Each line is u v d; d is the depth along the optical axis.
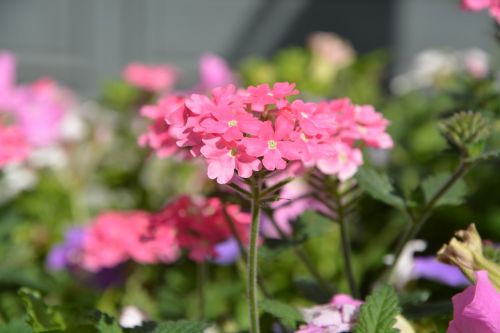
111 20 2.43
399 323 0.45
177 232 0.55
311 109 0.43
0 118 0.80
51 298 0.85
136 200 1.14
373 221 0.96
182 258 0.73
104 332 0.45
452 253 0.44
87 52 2.43
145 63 2.45
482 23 2.37
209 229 0.55
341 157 0.48
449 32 2.42
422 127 1.17
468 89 0.75
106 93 1.25
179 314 0.78
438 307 0.49
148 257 0.71
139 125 1.19
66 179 1.16
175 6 2.45
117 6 2.43
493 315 0.41
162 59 2.46
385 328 0.43
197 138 0.42
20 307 0.72
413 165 1.09
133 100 1.23
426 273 0.65
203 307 0.61
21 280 0.74
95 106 1.30
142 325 0.46
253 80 1.28
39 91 1.04
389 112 1.21
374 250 0.93
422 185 0.53
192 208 0.55
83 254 0.82
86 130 1.20
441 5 2.42
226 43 2.49
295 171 0.51
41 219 1.08
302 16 2.50
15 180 1.07
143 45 2.44
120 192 1.16
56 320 0.50
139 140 0.48
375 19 2.48
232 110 0.42
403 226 0.94
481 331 0.42
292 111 0.43
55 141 1.10
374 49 2.48
